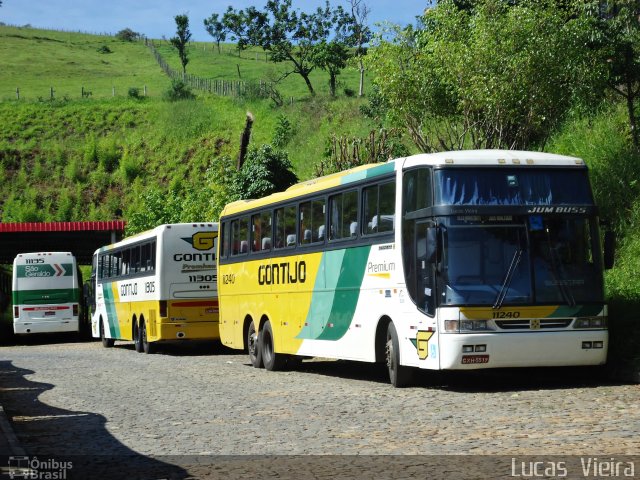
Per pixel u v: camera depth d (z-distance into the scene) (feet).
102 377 66.44
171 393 53.47
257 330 72.08
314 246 62.28
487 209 49.01
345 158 110.42
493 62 81.61
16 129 275.18
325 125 200.75
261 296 71.56
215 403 47.62
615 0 85.35
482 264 48.52
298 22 308.19
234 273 78.02
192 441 35.37
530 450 30.66
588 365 54.34
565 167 50.60
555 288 48.91
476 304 47.96
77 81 370.12
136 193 236.84
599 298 49.55
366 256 55.16
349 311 57.31
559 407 41.01
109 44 501.97
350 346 57.26
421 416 39.81
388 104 91.20
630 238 70.38
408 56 87.40
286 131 208.74
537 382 52.70
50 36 512.63
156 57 448.65
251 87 283.38
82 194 240.73
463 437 33.83
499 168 49.85
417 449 31.73
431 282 48.83
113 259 118.01
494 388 50.06
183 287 94.22
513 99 81.56
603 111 94.43
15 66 406.82
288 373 66.59
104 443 35.70
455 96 86.63
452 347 47.62
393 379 52.49
